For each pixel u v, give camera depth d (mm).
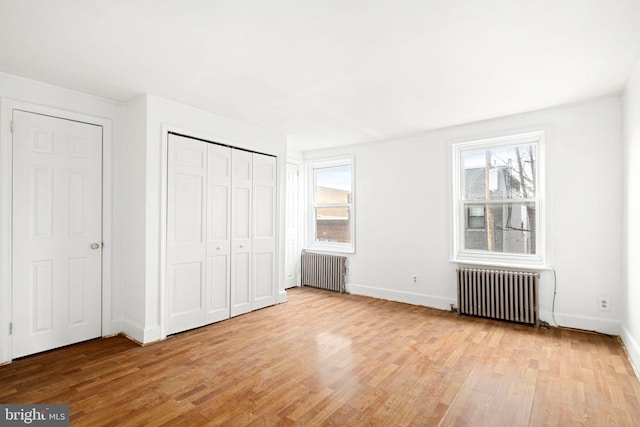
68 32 2062
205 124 3619
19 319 2746
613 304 3262
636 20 1939
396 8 1824
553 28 2029
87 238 3158
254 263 4207
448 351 2916
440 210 4352
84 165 3139
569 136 3463
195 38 2143
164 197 3244
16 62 2484
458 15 1892
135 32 2066
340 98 3238
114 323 3340
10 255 2699
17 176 2736
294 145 5270
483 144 4090
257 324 3670
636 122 2609
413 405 2084
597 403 2098
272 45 2234
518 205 3900
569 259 3475
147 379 2406
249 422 1908
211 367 2604
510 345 3049
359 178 5137
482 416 1966
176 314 3359
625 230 3057
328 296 4988
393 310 4238
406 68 2580
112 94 3154
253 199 4191
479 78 2770
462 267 4168
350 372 2521
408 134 4559
